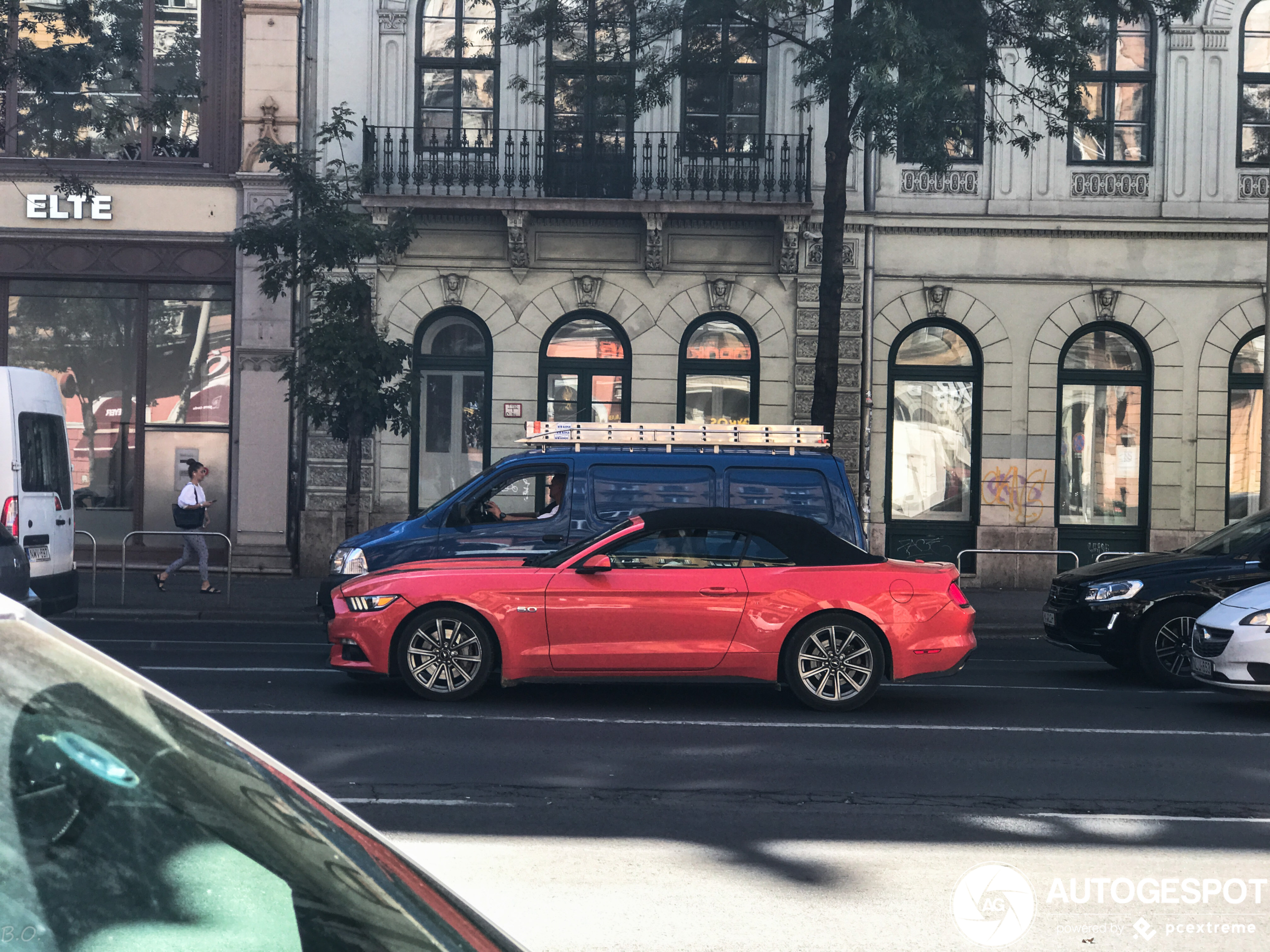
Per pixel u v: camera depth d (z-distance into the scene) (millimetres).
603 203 19516
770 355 20141
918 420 20625
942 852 5793
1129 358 20703
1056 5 14727
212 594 17453
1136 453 20719
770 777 7297
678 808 6523
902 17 13977
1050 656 14180
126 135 20297
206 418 20344
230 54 20266
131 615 15406
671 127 20078
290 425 19984
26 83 17062
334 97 20203
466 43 20266
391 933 1506
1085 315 20469
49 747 1420
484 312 20047
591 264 20062
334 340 15703
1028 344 20453
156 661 11492
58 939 1287
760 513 10000
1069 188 20422
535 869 5395
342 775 7059
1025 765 7746
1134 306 20438
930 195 20359
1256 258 20391
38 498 12070
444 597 9648
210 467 20312
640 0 16312
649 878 5297
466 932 1602
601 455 11844
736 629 9594
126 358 20297
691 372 20297
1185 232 20328
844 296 20250
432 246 20016
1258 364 20641
